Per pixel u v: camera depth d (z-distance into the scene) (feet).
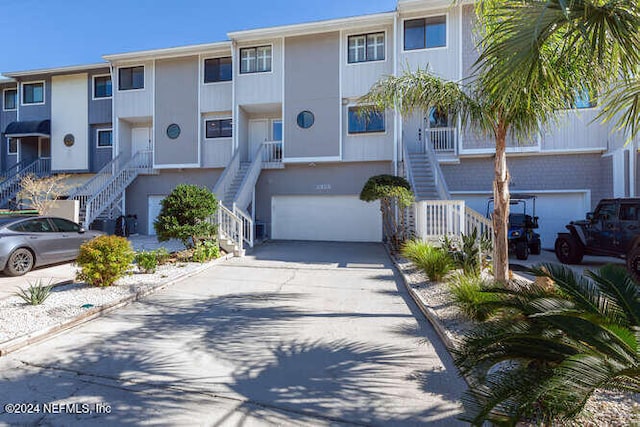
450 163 43.37
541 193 41.98
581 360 6.67
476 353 8.35
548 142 41.01
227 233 35.17
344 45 45.21
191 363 11.75
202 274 25.98
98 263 20.06
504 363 9.80
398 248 33.22
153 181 53.16
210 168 51.34
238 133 48.29
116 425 8.47
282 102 46.91
